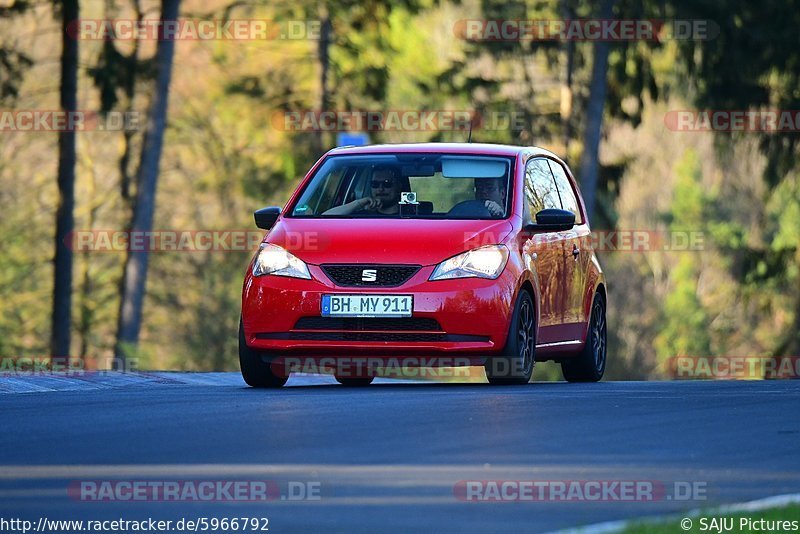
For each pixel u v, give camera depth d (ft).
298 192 140.26
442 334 127.34
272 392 124.06
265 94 395.34
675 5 356.38
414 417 100.17
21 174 423.23
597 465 78.64
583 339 152.97
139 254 340.80
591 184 370.73
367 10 369.30
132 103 348.59
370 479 73.20
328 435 90.27
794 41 352.69
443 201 137.08
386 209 136.87
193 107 402.31
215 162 407.64
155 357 436.35
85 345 420.36
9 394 122.42
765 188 367.66
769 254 369.50
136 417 100.94
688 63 359.66
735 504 65.67
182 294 437.99
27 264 414.41
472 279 127.95
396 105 435.12
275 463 78.54
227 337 437.99
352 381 152.76
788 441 89.56
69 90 324.39
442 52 477.77
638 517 63.72
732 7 353.72
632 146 654.94
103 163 431.84
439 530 59.98
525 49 374.02
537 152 150.00
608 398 115.85
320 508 65.46
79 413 104.17
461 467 77.30
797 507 63.16
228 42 381.60
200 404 110.01
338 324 127.85
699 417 102.53
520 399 113.91
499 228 132.77
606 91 371.97
